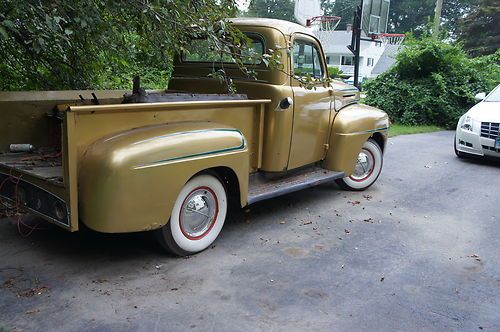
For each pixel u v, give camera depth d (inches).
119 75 307.0
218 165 155.3
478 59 604.7
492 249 177.2
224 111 167.9
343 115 227.9
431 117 565.0
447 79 566.3
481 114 335.3
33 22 148.7
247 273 147.7
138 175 131.3
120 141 132.1
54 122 174.4
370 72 1723.7
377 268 156.0
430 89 564.1
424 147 411.8
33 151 169.8
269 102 181.9
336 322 121.6
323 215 209.8
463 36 1392.7
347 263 158.9
